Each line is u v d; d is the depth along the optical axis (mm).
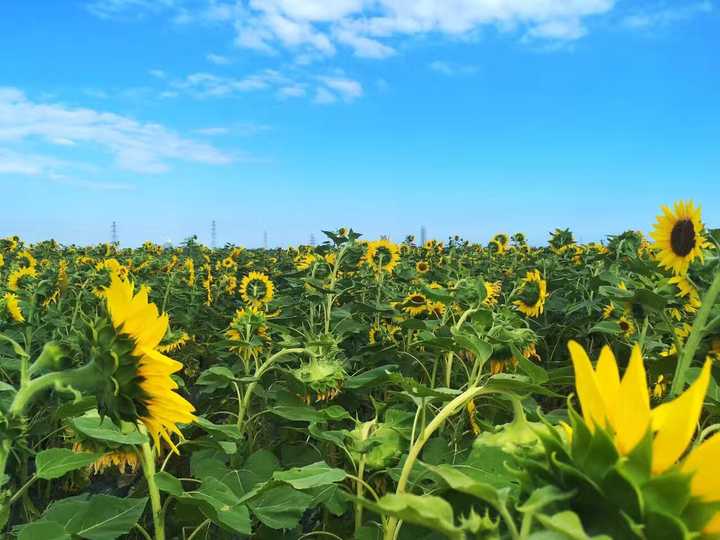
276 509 3016
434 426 2416
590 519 958
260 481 3463
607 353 1020
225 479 3469
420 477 2602
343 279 8211
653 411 1070
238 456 4184
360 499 1102
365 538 2877
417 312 6727
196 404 6383
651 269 4551
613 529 936
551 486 1001
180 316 8250
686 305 4672
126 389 1857
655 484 918
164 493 3990
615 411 994
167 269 12992
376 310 6578
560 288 8844
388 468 3086
